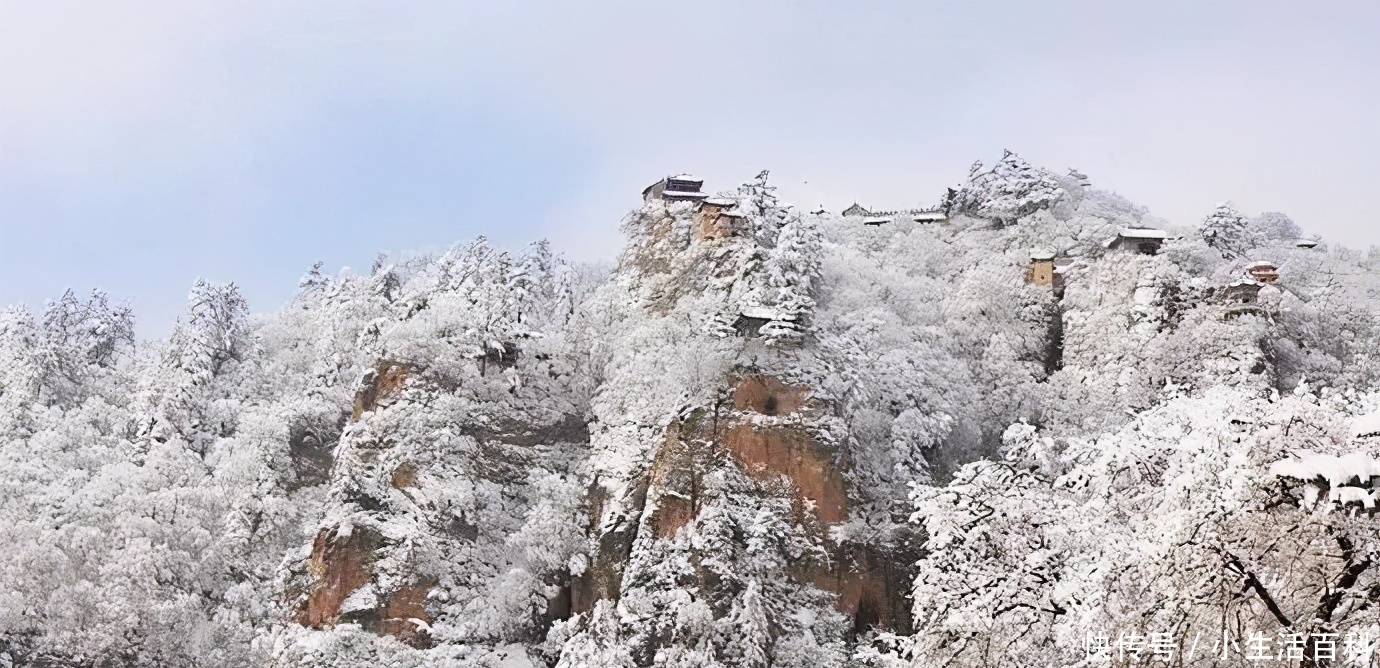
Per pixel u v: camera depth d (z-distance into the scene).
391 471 113.31
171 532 110.00
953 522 50.91
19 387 133.88
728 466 103.81
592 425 117.00
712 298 122.69
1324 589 38.03
